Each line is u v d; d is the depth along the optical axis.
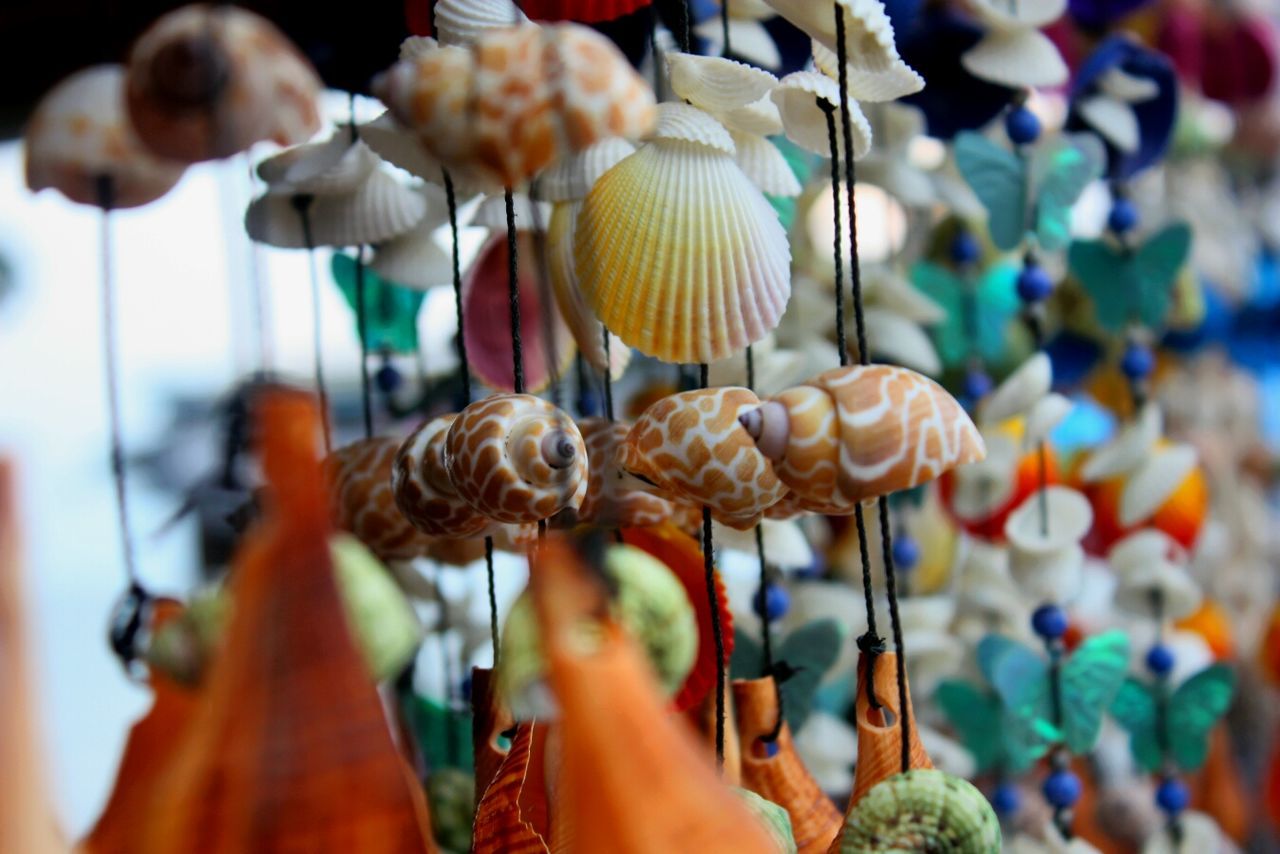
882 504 0.35
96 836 0.30
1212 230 0.71
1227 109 0.73
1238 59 0.69
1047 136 0.55
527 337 0.46
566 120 0.30
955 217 0.60
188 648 0.31
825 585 0.52
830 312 0.52
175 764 0.29
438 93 0.30
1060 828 0.49
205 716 0.29
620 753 0.29
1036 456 0.55
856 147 0.37
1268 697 0.66
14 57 0.42
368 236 0.41
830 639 0.45
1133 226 0.56
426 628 0.49
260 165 0.40
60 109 0.34
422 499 0.36
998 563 0.55
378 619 0.31
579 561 0.30
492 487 0.33
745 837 0.30
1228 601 0.70
